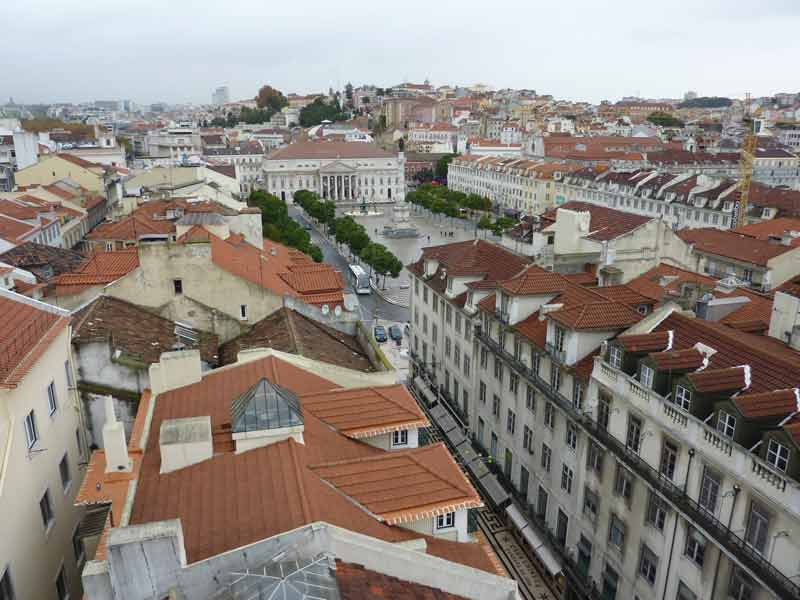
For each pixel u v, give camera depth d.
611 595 40.81
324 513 22.22
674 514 34.66
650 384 36.56
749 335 41.09
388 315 113.44
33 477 30.45
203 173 141.25
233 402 29.94
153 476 26.48
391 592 19.22
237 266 50.88
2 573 26.25
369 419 30.81
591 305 45.06
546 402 47.97
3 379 27.97
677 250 71.31
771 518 28.53
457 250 72.69
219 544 21.23
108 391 38.38
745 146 184.00
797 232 85.31
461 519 25.86
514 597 21.84
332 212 192.75
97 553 21.56
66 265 75.00
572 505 44.94
